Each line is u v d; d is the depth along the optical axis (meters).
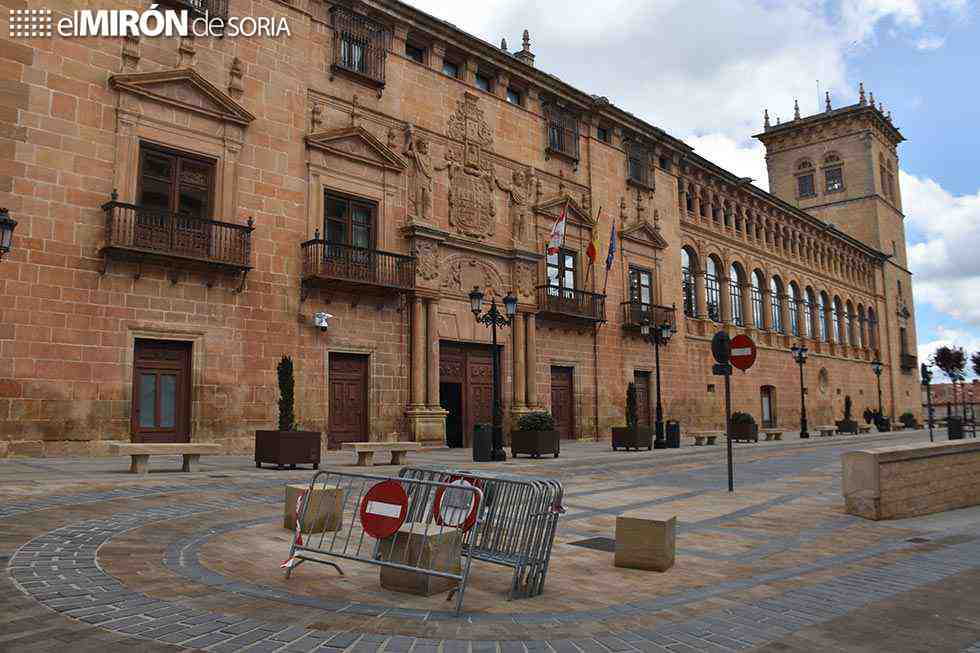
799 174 62.22
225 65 19.12
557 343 28.30
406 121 23.61
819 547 7.55
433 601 5.25
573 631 4.62
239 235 18.62
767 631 4.66
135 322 16.77
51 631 4.25
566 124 29.91
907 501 9.64
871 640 4.48
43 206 15.62
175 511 8.80
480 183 25.78
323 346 20.56
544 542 5.72
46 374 15.36
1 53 15.34
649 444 23.78
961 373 54.31
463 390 24.80
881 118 59.78
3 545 6.45
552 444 19.86
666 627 4.75
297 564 5.88
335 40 21.84
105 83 16.77
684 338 35.31
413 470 6.73
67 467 13.22
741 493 11.89
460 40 25.38
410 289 22.19
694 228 37.62
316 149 20.91
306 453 14.55
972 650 4.29
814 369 47.69
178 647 4.05
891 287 60.94
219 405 18.06
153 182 17.58
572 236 29.38
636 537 6.55
